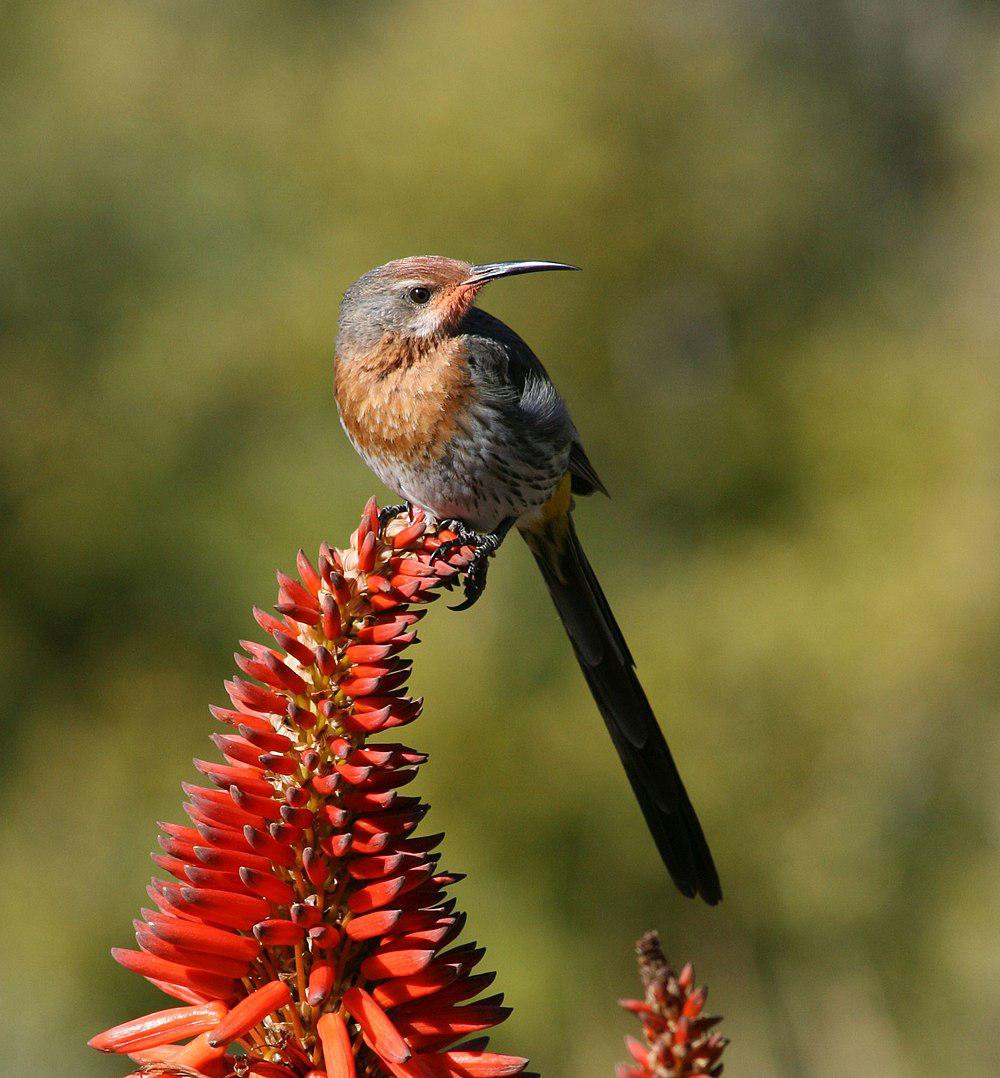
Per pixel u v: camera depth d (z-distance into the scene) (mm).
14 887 13969
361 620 2621
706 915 14820
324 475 15570
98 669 15414
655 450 17766
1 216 16469
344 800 2494
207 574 15352
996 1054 13969
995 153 17766
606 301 17688
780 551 16734
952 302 18312
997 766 15430
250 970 2480
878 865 15219
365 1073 2463
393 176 16859
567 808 14367
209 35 19062
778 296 19000
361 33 19516
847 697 15648
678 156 18141
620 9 17906
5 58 17109
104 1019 13625
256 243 17094
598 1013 14023
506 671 14648
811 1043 14219
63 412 16094
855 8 22891
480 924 13750
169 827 2557
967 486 16656
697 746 15367
